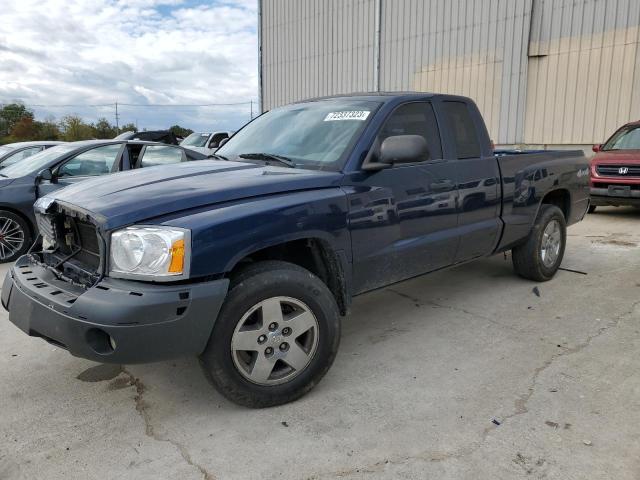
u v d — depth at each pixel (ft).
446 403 9.82
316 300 9.82
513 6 48.93
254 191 9.59
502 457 8.16
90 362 11.93
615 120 43.73
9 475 7.97
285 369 9.82
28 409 9.93
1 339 13.32
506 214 15.25
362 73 64.13
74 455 8.46
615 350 11.99
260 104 79.82
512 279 17.85
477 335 13.08
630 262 19.93
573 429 8.87
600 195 30.04
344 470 7.96
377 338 13.05
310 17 69.67
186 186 9.61
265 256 10.51
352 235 10.66
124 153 24.40
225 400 10.13
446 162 13.24
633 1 41.47
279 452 8.43
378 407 9.73
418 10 56.95
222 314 8.89
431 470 7.90
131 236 8.38
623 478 7.63
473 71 52.90
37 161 23.25
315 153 11.76
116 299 8.12
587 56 44.75
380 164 11.10
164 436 8.95
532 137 49.39
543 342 12.56
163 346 8.32
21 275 10.19
